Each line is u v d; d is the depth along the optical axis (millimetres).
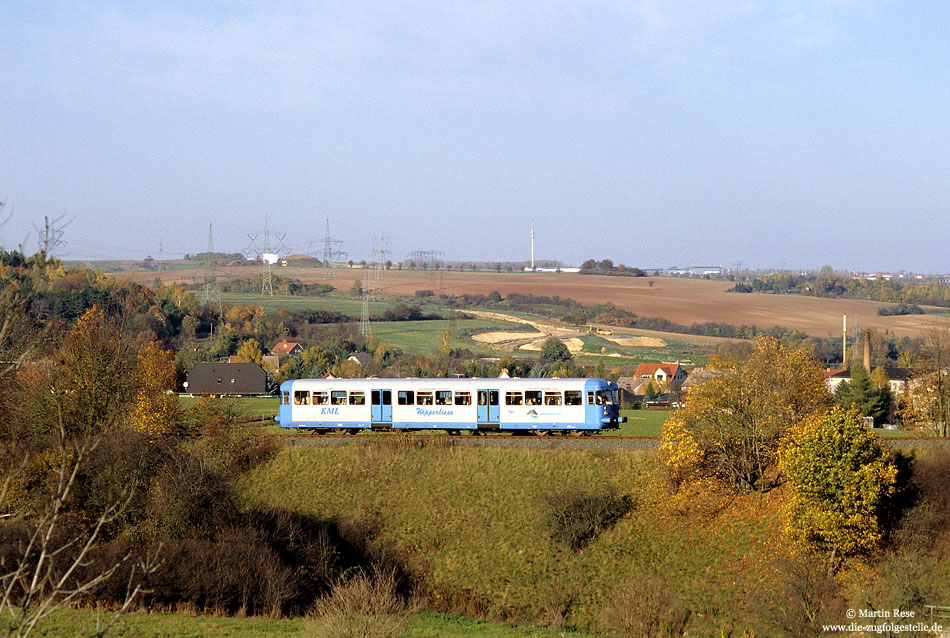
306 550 46031
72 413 49250
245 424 63500
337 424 61344
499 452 55781
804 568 40750
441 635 38031
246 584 40312
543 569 46906
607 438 56438
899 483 48812
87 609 37125
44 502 41594
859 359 161875
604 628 41594
